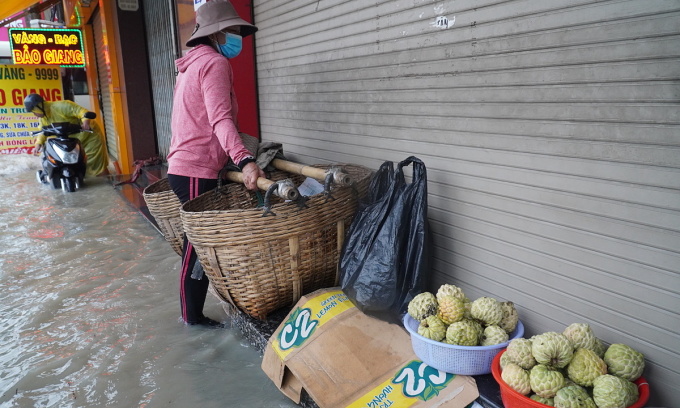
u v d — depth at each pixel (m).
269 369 2.49
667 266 1.81
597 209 2.00
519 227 2.35
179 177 2.91
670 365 1.86
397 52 2.92
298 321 2.56
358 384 2.20
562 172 2.11
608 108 1.91
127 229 5.43
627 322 1.97
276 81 4.30
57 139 7.57
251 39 4.50
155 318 3.31
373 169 3.29
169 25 7.28
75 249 4.77
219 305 3.49
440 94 2.66
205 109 2.83
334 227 2.78
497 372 1.91
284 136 4.34
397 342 2.35
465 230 2.65
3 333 3.18
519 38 2.20
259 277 2.65
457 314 2.11
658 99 1.76
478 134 2.48
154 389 2.53
